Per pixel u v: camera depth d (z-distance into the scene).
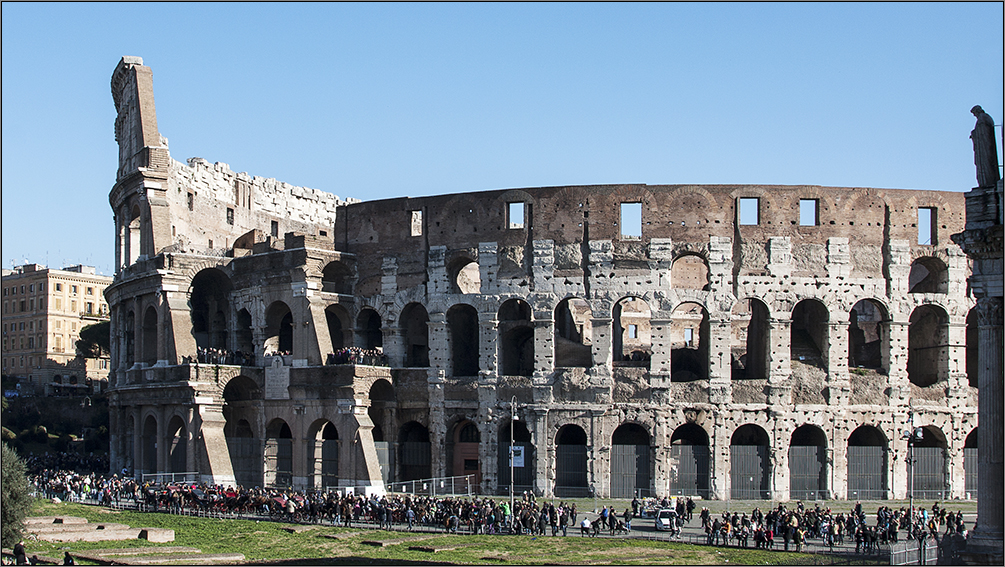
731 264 106.38
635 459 105.31
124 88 127.44
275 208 138.88
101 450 151.50
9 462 65.25
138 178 118.81
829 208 107.31
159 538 74.62
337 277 118.19
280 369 112.25
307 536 79.62
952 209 108.69
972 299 108.25
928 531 79.44
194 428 108.75
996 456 54.78
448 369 111.25
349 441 106.50
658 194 107.38
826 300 106.31
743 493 104.44
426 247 113.25
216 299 123.94
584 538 80.12
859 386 106.25
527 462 108.06
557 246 108.50
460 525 86.38
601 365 106.50
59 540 72.19
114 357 127.69
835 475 105.12
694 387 105.50
